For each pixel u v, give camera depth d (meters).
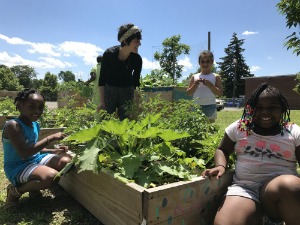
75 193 2.76
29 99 2.62
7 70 62.62
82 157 2.24
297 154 2.01
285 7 4.91
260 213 1.88
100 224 2.32
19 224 2.31
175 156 2.66
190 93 4.19
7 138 2.62
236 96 58.19
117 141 2.46
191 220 1.99
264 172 2.03
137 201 1.82
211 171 2.08
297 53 4.92
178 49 28.64
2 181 3.30
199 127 2.99
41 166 2.63
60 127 4.30
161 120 3.20
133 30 3.57
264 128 2.08
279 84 31.77
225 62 59.62
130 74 3.93
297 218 1.69
